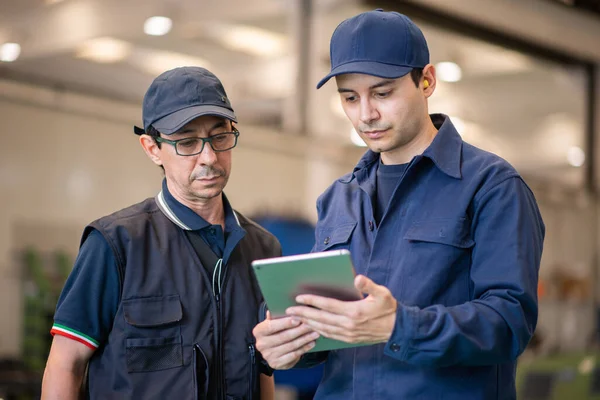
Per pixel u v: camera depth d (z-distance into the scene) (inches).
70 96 282.7
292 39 273.4
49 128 306.7
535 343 300.2
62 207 309.6
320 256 48.8
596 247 406.3
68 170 311.6
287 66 292.0
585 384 218.1
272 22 260.1
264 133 305.3
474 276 55.1
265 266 50.0
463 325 50.9
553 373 217.3
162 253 66.6
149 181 337.1
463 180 57.3
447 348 50.2
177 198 68.7
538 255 55.9
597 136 350.6
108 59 284.0
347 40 55.4
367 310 49.6
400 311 50.4
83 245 66.2
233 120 64.1
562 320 383.2
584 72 313.1
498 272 53.8
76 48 258.8
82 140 315.9
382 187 62.0
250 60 302.7
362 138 57.7
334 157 326.0
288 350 54.6
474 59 297.0
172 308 65.2
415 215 58.3
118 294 65.3
